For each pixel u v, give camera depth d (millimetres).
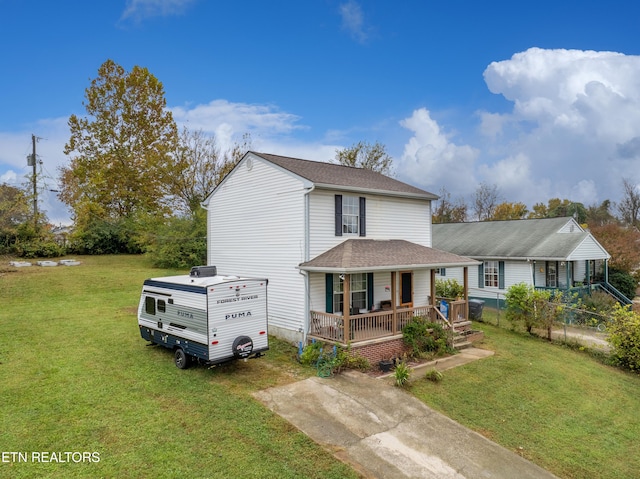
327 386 9977
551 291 19438
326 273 13555
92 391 8984
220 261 17031
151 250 28250
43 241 29094
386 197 15625
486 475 6742
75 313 16078
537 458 7633
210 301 9914
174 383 9688
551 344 15500
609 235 29469
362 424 8117
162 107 34094
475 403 9711
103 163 32062
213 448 6848
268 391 9484
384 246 14453
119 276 23734
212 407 8422
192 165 35594
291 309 13633
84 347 12094
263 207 14797
